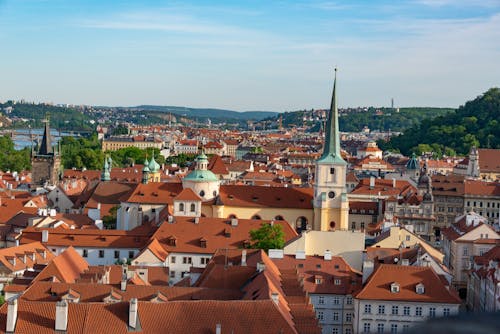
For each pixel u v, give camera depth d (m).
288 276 169.00
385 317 164.50
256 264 166.88
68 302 125.31
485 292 197.50
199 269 188.62
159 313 121.88
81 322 120.19
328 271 186.50
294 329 122.38
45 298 139.12
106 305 122.56
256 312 122.00
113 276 175.38
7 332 119.12
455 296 164.12
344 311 178.12
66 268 167.25
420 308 163.62
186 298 144.38
